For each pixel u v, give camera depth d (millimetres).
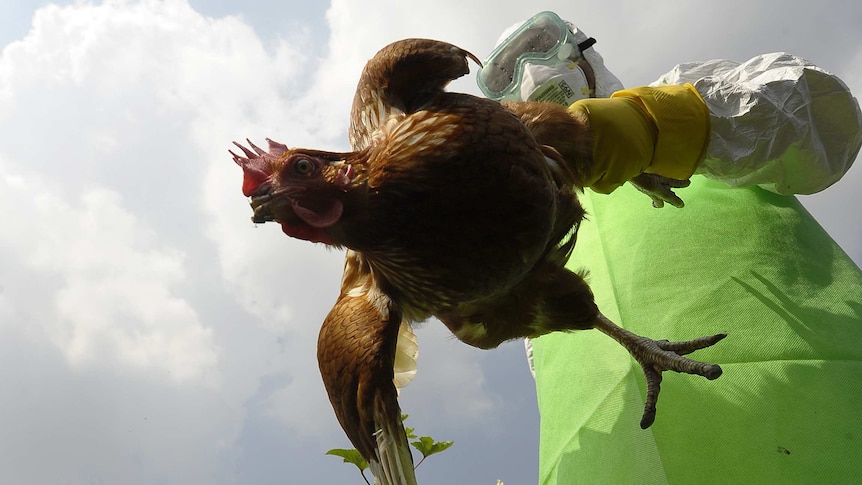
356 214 614
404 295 699
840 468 725
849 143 983
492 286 649
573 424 932
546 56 1035
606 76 1092
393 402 648
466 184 598
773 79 915
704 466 776
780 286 876
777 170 949
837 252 953
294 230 638
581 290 780
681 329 873
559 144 774
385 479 636
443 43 667
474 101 634
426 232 609
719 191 1014
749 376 813
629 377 889
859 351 810
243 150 669
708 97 901
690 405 820
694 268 923
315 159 626
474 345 839
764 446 760
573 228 777
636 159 824
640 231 999
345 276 790
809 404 772
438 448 943
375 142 634
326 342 705
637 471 812
